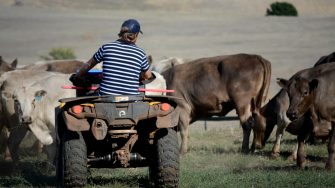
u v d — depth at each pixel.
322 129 20.64
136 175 19.08
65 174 15.45
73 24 116.06
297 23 110.12
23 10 138.12
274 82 52.75
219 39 93.25
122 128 15.25
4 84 24.42
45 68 33.06
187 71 27.69
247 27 107.50
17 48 89.94
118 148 15.59
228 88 26.61
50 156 22.28
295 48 80.75
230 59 26.91
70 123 15.01
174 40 93.00
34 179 18.88
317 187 16.48
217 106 27.05
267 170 20.22
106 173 20.05
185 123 27.30
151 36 98.12
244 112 26.38
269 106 25.80
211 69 27.12
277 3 137.12
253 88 26.39
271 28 104.50
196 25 112.44
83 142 15.66
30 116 21.53
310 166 21.42
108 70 15.48
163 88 26.33
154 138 15.94
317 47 80.75
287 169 20.75
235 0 170.12
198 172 19.17
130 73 15.46
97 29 109.12
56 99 22.23
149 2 164.38
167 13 145.75
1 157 26.19
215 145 28.17
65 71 33.06
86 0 164.38
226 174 18.72
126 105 15.14
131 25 15.59
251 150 26.17
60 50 74.81
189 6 163.50
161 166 15.46
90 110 15.05
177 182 15.60
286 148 26.78
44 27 112.38
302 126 21.22
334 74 20.56
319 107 20.55
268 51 78.88
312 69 21.47
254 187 16.59
